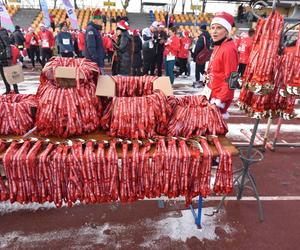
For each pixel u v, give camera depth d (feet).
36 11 78.89
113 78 8.12
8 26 28.76
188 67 34.81
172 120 7.86
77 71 7.29
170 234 8.54
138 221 9.08
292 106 8.59
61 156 6.59
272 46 7.38
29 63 43.32
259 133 17.10
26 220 8.96
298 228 9.07
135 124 7.39
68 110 7.20
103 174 6.78
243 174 9.92
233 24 9.39
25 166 6.50
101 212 9.46
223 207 9.94
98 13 18.39
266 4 8.29
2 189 6.94
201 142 7.30
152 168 6.93
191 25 74.54
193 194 7.28
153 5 89.76
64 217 9.16
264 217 9.49
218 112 8.00
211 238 8.45
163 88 8.07
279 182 11.72
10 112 7.45
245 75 8.30
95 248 7.95
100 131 7.87
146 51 27.32
